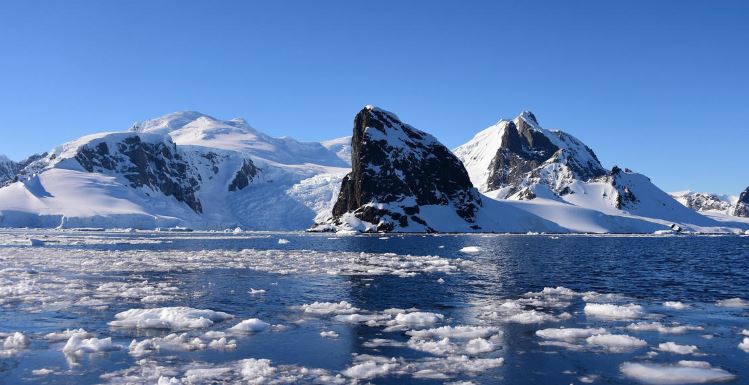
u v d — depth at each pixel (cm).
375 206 19062
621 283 4650
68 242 10956
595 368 2175
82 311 3262
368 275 5119
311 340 2611
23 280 4612
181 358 2305
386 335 2714
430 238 14612
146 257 7081
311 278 4875
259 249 9300
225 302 3609
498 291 4144
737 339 2630
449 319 3097
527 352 2405
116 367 2180
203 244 10931
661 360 2283
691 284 4609
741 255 8294
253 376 2069
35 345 2508
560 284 4566
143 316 3003
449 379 2052
